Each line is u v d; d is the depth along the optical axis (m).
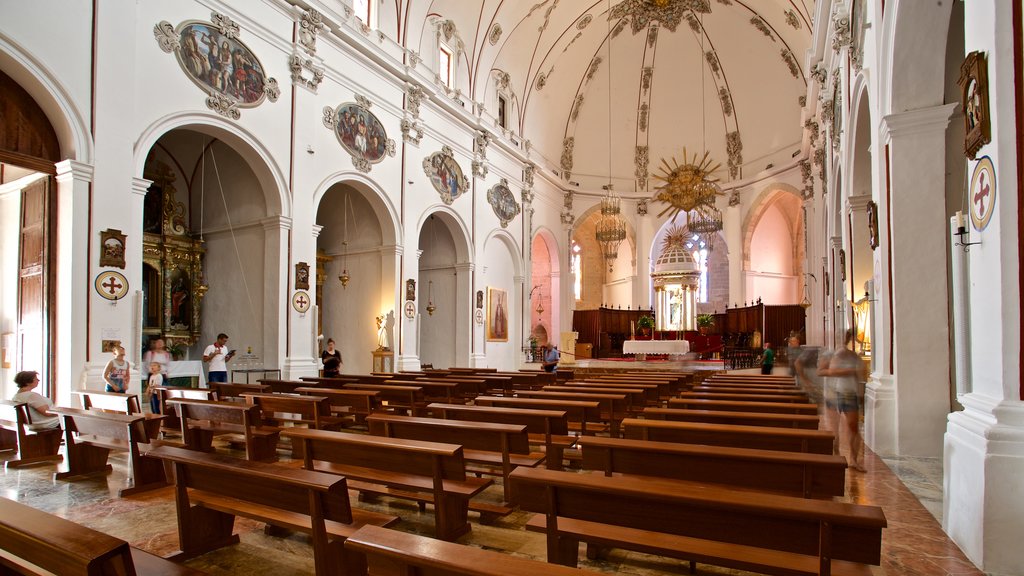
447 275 19.20
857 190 10.52
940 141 6.48
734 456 3.37
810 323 20.64
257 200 12.78
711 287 29.00
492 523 4.35
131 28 9.38
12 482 5.68
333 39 13.55
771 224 26.03
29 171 9.24
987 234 3.96
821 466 3.20
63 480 5.74
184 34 10.34
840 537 2.29
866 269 10.56
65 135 8.60
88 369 8.53
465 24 18.62
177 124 10.17
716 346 23.72
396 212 15.45
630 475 3.89
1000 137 3.75
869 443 7.40
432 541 2.05
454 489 3.81
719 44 24.03
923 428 6.60
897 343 6.69
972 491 3.79
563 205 26.45
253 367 12.23
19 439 6.44
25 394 6.57
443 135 17.61
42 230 8.66
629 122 26.75
